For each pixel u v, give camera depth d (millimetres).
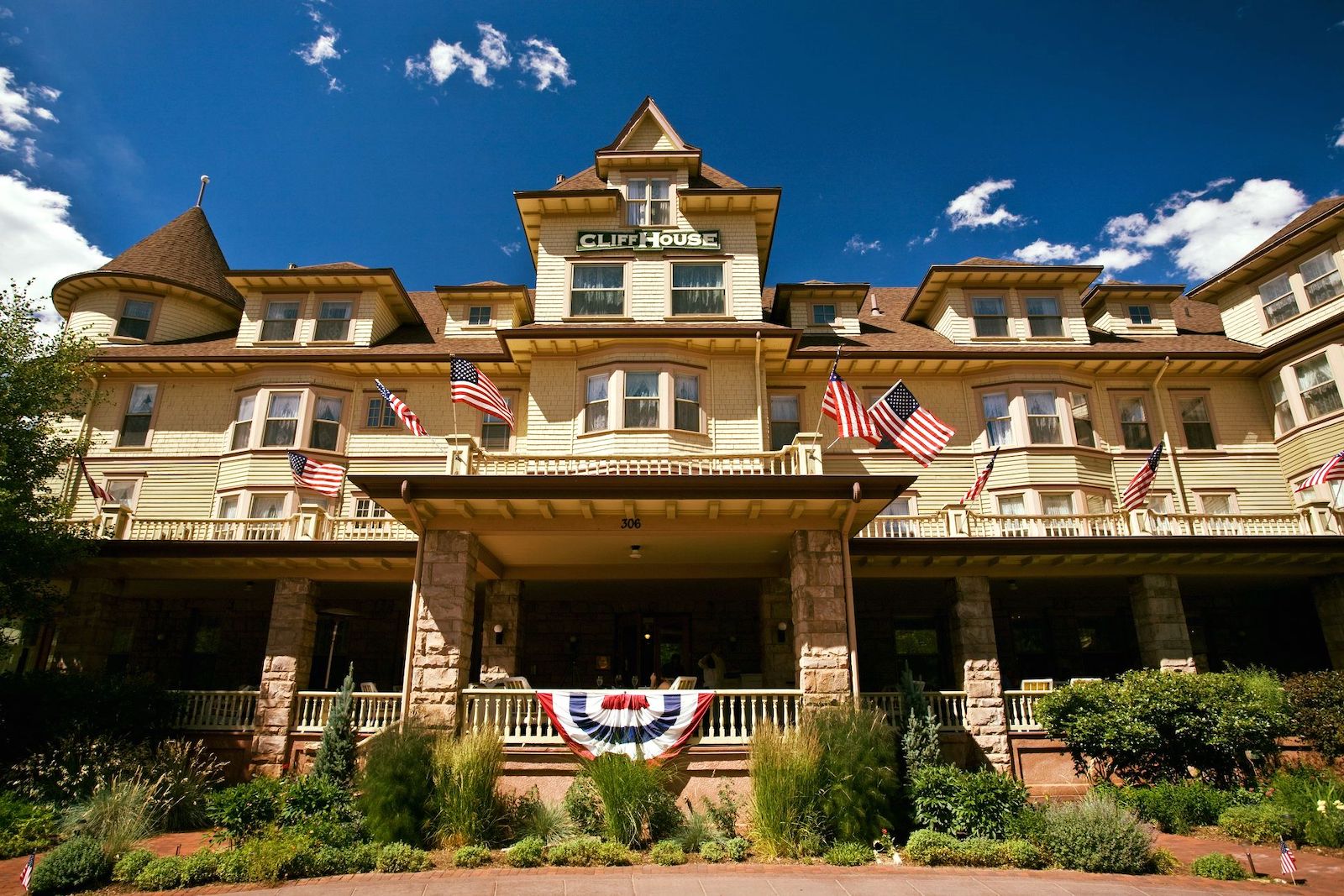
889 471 21906
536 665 20312
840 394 15875
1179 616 17531
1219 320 26875
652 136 24109
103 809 11633
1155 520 18250
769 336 20656
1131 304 25438
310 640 17375
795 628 14469
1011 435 21891
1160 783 13188
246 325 23359
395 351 22578
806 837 10812
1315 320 21969
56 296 24562
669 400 20156
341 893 9031
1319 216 21438
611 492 13539
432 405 22656
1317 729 14953
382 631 21109
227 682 20578
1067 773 15859
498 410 16266
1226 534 18188
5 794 12320
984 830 11148
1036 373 22469
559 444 20266
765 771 11320
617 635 20688
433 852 10672
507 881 9492
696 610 20844
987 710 16328
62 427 22359
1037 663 20969
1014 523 18984
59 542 15672
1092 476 21688
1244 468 22438
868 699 14297
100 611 17281
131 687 15453
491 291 24844
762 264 25672
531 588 19234
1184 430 22844
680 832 11336
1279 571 18234
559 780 12859
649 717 12898
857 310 24734
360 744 14781
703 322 21609
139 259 24828
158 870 9430
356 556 16406
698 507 14273
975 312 23688
